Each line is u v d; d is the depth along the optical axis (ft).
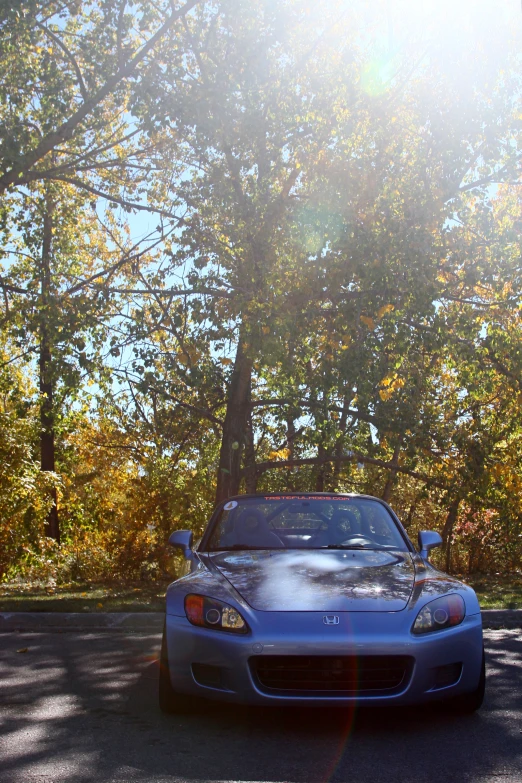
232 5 37.86
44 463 73.36
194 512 59.21
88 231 53.31
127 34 39.04
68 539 77.92
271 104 38.73
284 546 19.11
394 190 39.63
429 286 35.63
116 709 16.16
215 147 38.06
